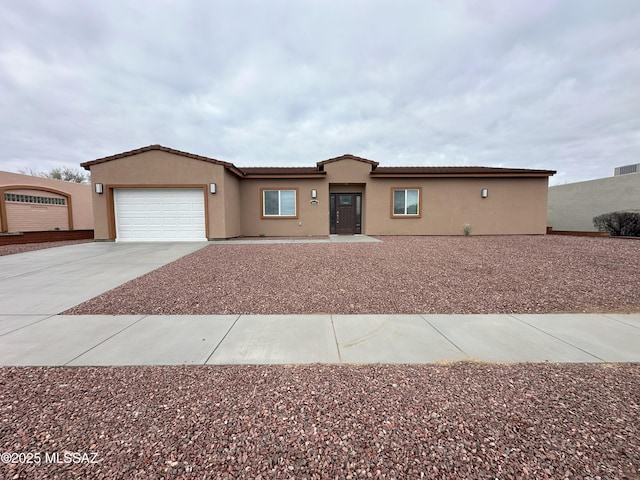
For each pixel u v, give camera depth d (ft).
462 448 6.51
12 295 18.37
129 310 16.02
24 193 51.39
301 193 50.90
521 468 5.93
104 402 8.26
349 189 53.11
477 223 51.62
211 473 5.85
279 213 51.13
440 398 8.41
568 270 23.04
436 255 29.09
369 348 11.71
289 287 19.77
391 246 34.91
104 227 41.42
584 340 12.33
